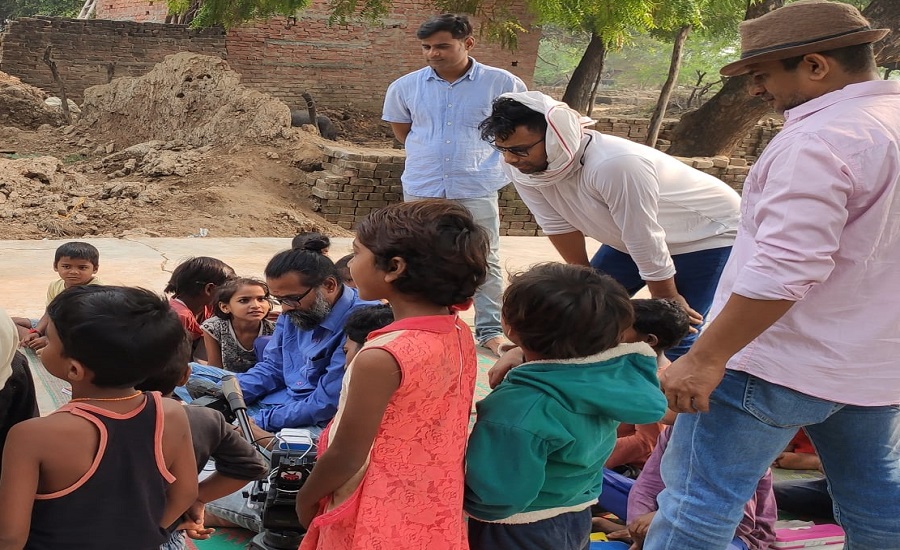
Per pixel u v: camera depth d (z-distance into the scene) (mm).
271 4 15125
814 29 2203
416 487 1937
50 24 18016
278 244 8695
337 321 3674
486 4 17594
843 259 2236
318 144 13305
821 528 3230
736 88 16062
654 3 13164
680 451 2518
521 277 2242
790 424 2377
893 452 2449
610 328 2184
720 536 2438
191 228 10453
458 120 4977
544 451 2107
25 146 15734
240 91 14164
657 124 16016
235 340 4223
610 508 3248
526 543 2219
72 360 1833
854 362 2293
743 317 2188
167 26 18641
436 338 1937
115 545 1864
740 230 2461
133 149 14039
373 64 20078
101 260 7246
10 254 7230
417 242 1905
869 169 2131
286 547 2699
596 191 3547
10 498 1770
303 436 2676
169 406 1997
